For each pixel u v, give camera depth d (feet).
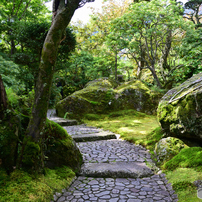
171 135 14.14
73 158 11.24
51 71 8.49
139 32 32.45
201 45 29.53
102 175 10.78
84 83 51.08
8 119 8.33
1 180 7.18
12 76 27.50
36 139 8.45
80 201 8.04
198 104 11.44
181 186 8.66
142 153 14.57
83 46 60.03
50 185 8.46
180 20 30.94
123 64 50.70
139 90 31.63
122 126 23.36
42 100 8.45
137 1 36.65
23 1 46.32
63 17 8.33
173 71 34.42
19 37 26.73
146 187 9.41
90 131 21.93
